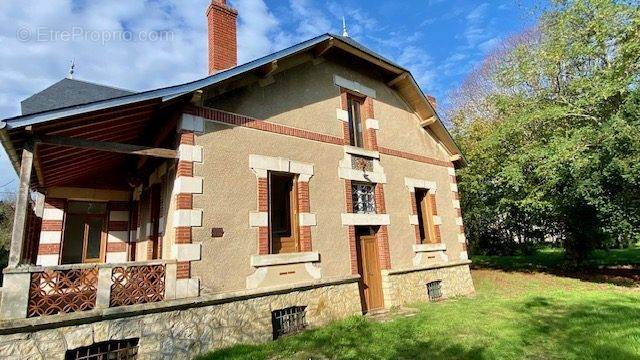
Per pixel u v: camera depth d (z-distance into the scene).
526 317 7.71
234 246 6.51
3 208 20.72
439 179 12.27
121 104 5.33
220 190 6.57
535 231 18.50
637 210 11.45
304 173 8.11
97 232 10.02
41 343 4.57
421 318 7.86
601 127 11.45
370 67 10.88
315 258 7.73
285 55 7.71
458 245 12.14
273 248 7.38
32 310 4.59
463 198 19.66
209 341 5.88
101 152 7.49
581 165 11.18
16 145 5.31
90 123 5.70
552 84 14.50
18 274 4.56
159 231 7.80
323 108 9.04
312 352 5.85
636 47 10.77
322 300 7.70
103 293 5.07
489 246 22.20
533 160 13.44
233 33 9.17
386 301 9.23
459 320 7.49
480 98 24.78
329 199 8.48
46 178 8.27
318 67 9.28
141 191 9.55
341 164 9.02
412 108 12.10
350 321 7.52
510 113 16.02
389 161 10.48
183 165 6.20
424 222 11.62
